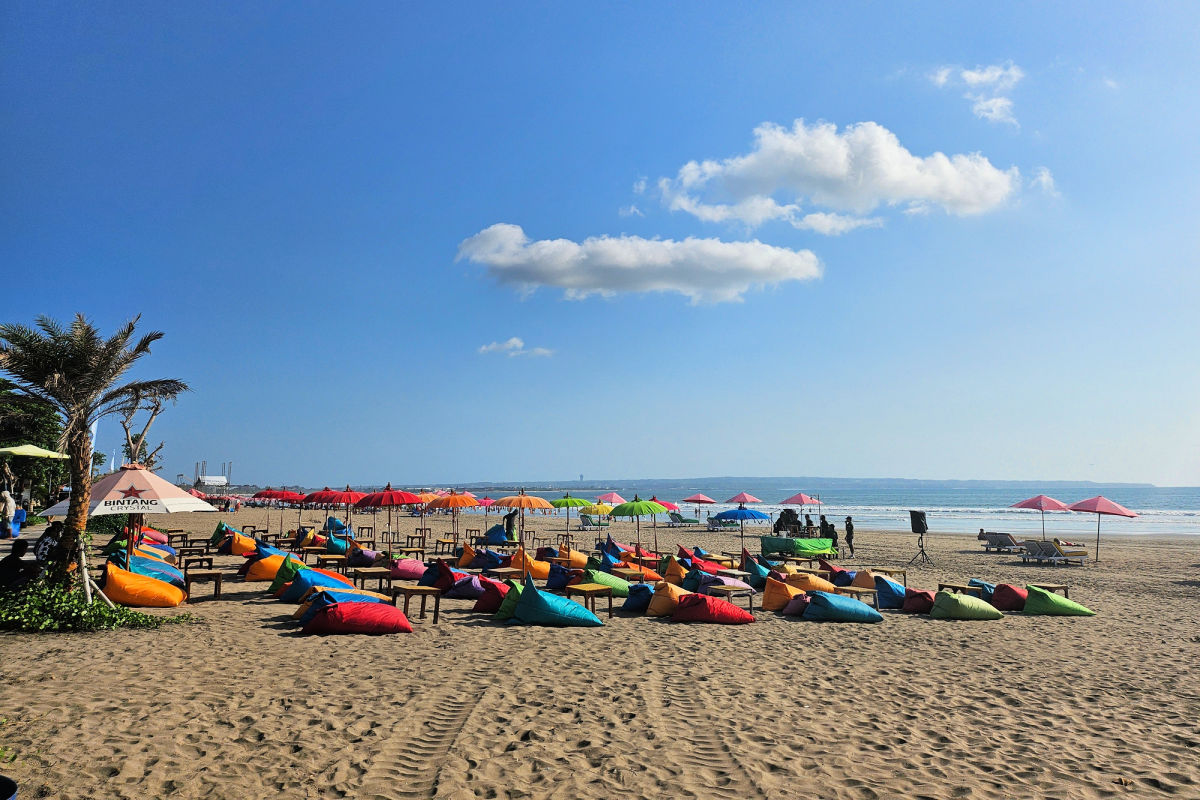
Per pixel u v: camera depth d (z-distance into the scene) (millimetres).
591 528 42375
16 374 11289
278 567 15492
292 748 5652
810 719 6859
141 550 16094
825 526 29047
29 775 4938
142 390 12227
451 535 34844
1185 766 5809
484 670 8398
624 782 5223
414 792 4934
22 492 35031
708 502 24906
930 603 13789
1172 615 13977
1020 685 8406
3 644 8961
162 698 6824
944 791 5215
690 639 10781
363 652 9148
